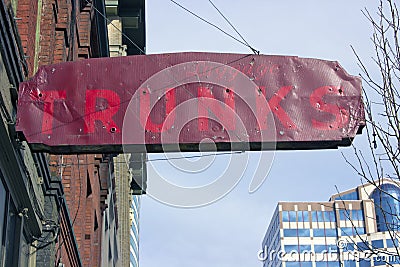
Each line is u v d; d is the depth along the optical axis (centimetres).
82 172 2231
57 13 1700
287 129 1075
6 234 1171
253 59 1112
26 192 1258
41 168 1403
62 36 1716
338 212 12350
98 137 1065
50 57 1605
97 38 2344
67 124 1073
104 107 1080
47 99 1088
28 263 1383
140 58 1109
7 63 1109
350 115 1086
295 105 1091
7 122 1095
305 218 12925
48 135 1069
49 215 1466
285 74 1107
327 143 1080
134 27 4012
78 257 1944
